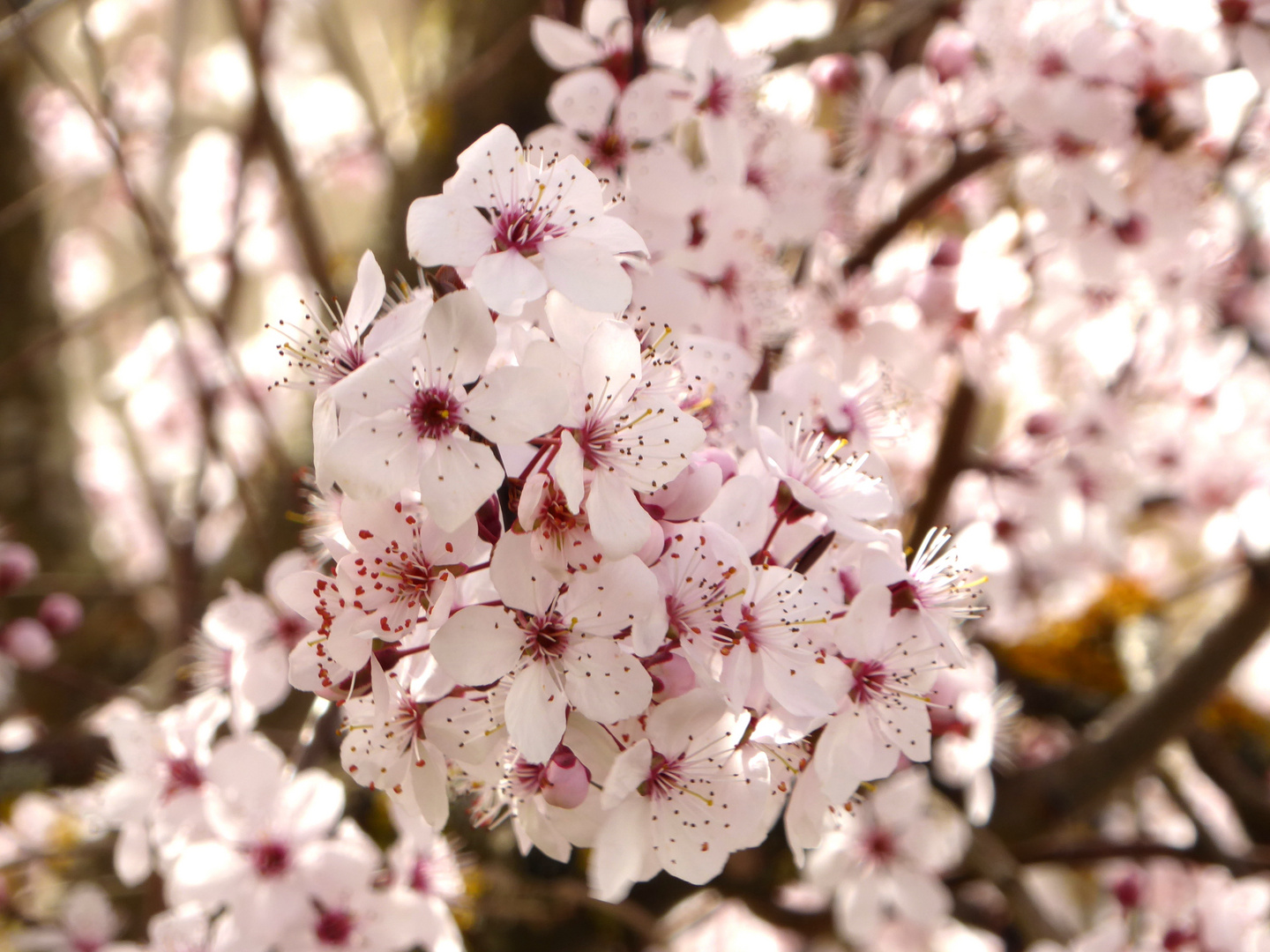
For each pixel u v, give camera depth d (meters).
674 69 0.37
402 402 0.30
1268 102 0.45
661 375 0.32
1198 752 0.56
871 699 0.32
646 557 0.31
